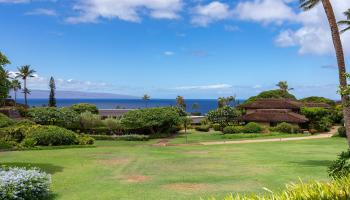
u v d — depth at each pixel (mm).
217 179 19438
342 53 22391
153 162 27281
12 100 77625
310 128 70625
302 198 5555
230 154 32938
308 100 109000
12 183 13562
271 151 35438
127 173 22203
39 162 27656
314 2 25531
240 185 17562
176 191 16547
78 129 66562
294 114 70938
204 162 26922
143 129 67625
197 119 91312
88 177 20828
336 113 84312
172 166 25016
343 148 38000
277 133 61594
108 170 23484
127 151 37156
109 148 41875
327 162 25672
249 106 76375
